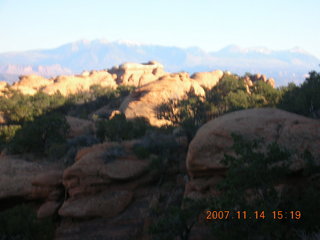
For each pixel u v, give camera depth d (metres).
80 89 103.69
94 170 25.56
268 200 13.04
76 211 23.88
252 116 21.55
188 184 22.22
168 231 16.00
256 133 19.83
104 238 21.83
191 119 39.94
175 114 52.03
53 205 25.52
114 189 25.39
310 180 16.25
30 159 34.59
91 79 112.88
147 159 27.06
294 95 42.50
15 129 46.06
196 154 21.16
